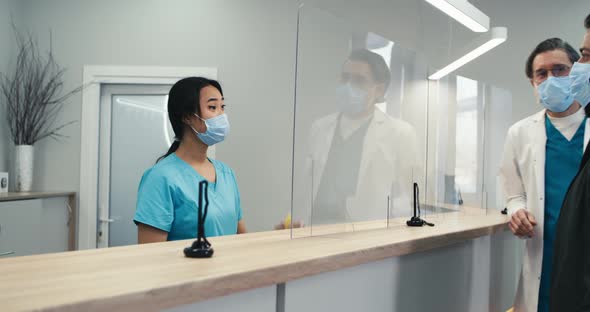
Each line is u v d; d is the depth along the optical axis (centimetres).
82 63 357
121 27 358
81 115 355
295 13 361
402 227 148
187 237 146
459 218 195
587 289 108
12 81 350
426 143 175
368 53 138
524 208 195
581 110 180
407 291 130
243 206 354
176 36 359
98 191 358
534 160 188
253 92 359
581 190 117
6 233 271
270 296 84
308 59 118
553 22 384
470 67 400
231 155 357
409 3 393
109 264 76
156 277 67
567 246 117
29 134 338
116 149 362
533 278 185
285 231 130
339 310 102
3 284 61
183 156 157
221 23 360
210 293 68
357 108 134
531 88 387
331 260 92
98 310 55
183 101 151
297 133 116
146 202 143
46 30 358
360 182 136
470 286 180
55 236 331
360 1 391
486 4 400
